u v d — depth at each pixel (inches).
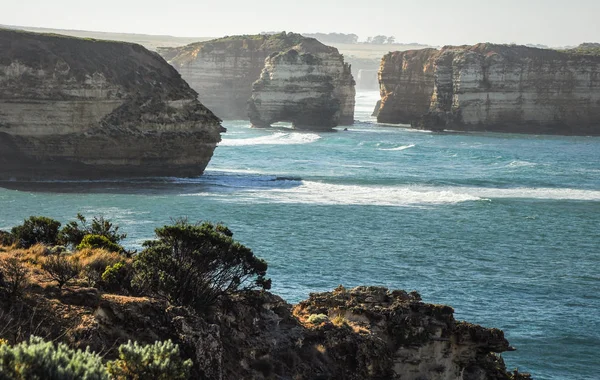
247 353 1268.5
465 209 3981.3
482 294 2425.0
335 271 2581.2
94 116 4569.4
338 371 1354.6
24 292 1127.0
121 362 961.5
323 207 3833.7
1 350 793.6
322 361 1350.9
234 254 1396.4
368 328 1450.5
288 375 1296.8
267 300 1418.6
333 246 2960.1
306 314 1491.1
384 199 4188.0
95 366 809.5
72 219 3225.9
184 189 4261.8
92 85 4557.1
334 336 1389.0
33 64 4468.5
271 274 2475.4
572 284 2596.0
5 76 4416.8
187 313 1168.2
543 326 2143.2
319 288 2338.8
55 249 1437.0
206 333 1145.4
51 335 1072.8
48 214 3331.7
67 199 3757.4
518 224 3661.4
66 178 4527.6
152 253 1325.0
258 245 2915.8
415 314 1485.0
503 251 3061.0
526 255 3014.3
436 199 4247.0
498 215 3865.7
